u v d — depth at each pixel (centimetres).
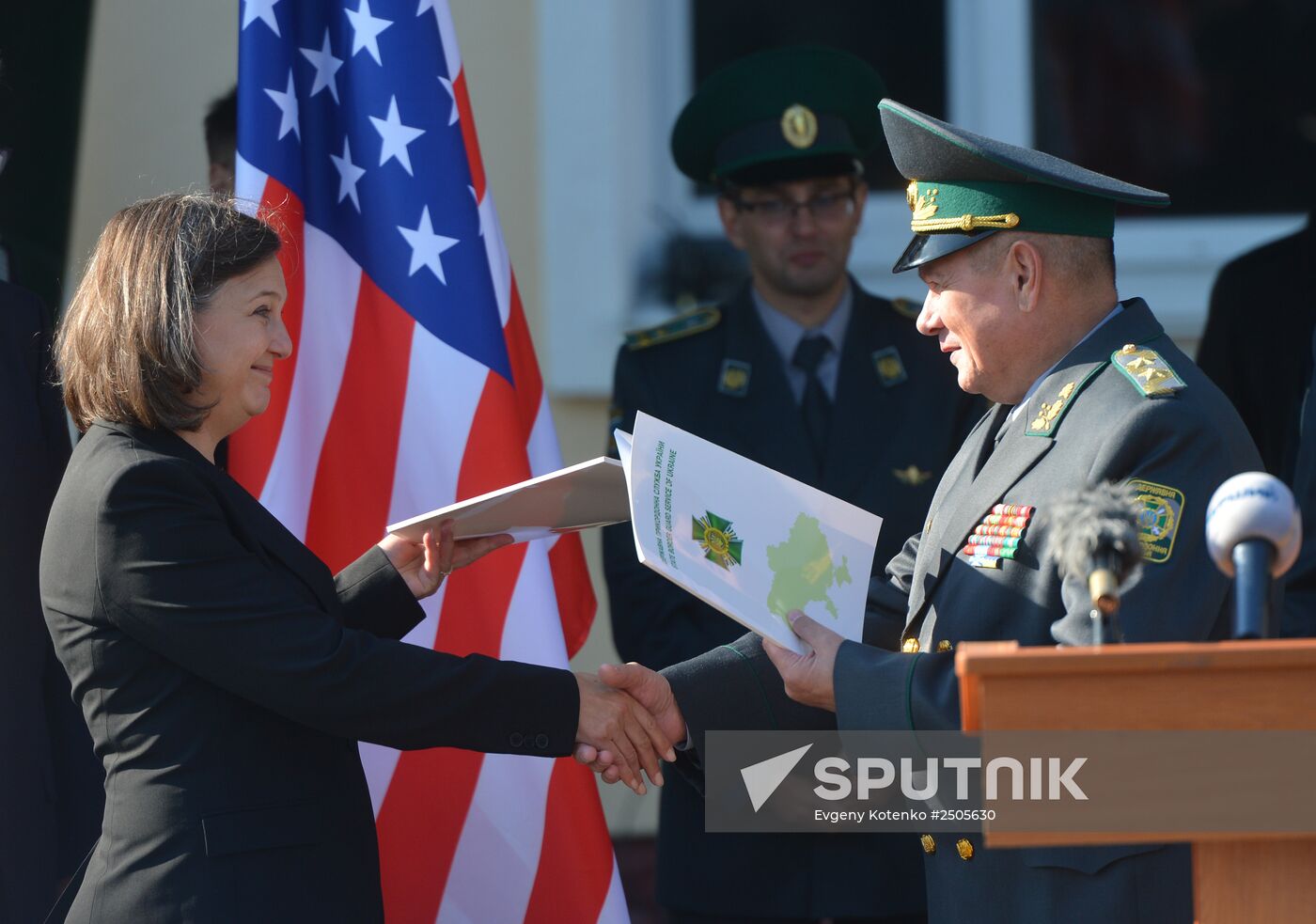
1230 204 1866
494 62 1777
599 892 1027
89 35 1636
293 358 1046
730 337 1296
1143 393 788
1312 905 590
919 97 1878
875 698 775
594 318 1791
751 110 1302
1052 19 1866
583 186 1783
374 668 789
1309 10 1845
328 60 1100
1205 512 761
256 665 760
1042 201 823
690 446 862
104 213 1680
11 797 1003
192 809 749
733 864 1176
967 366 858
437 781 1033
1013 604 796
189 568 753
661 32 1819
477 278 1072
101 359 780
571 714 852
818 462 1253
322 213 1085
